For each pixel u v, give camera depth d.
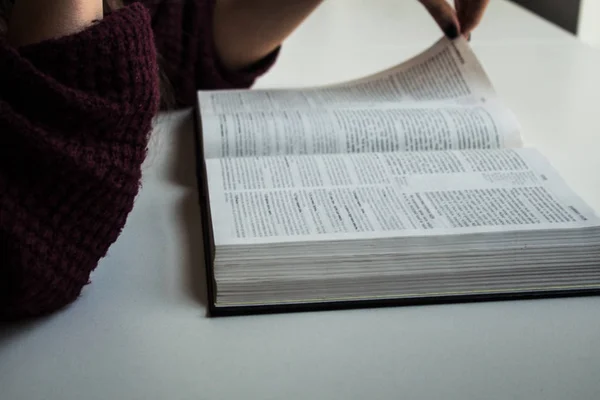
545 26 1.28
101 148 0.60
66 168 0.58
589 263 0.65
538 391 0.56
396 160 0.76
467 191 0.71
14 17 0.61
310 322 0.62
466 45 0.89
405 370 0.58
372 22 1.32
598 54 1.14
